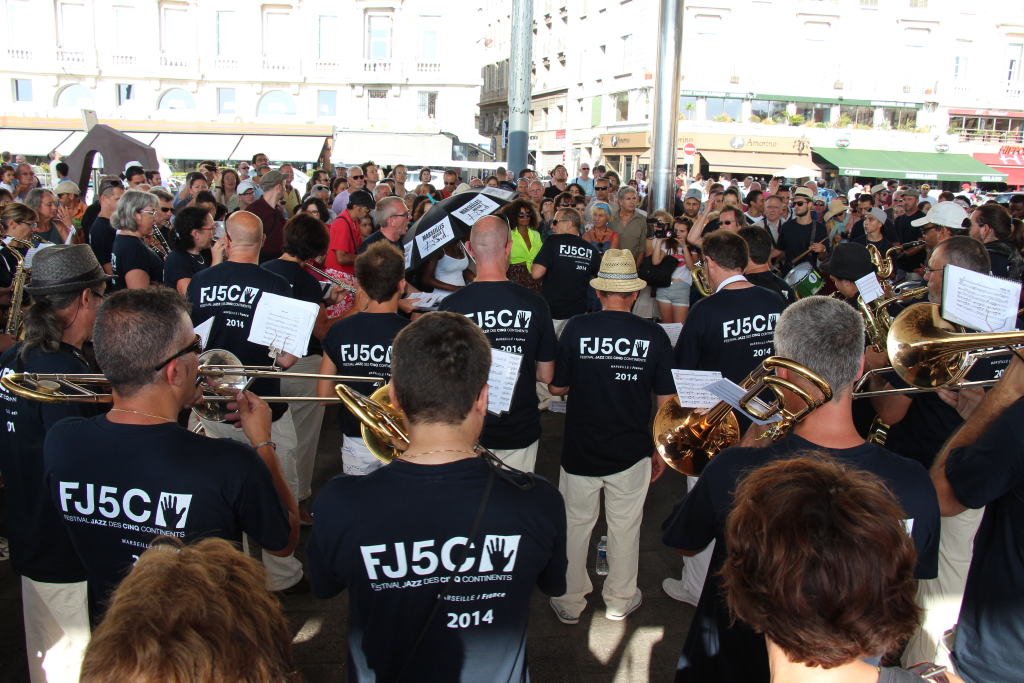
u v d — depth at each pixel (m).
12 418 2.01
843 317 1.58
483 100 44.44
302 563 3.33
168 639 0.85
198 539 1.58
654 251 5.80
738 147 26.39
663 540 1.75
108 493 1.59
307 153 19.55
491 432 2.81
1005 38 27.61
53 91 26.39
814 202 8.86
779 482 1.06
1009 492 1.68
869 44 26.77
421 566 1.38
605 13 29.14
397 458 1.45
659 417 2.42
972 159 27.55
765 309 2.88
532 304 2.79
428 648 1.40
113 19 26.27
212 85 26.94
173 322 1.63
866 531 0.95
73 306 2.10
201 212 3.87
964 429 1.75
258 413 1.97
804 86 26.61
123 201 4.11
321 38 26.91
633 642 2.86
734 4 25.67
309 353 3.82
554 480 4.38
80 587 2.08
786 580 0.94
